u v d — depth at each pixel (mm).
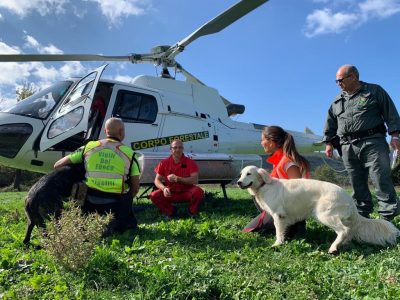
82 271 3570
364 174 5871
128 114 8297
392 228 4582
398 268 3707
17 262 3965
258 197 5078
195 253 4449
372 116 5508
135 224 5609
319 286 3307
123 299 3080
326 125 6238
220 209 7723
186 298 3080
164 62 9883
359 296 3107
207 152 9578
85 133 7418
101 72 7441
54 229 3664
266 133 5598
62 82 8219
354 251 4402
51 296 3184
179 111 9086
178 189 6996
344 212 4500
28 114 7781
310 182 4793
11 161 7848
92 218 3916
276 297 3102
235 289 3295
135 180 5570
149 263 3984
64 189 5152
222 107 10367
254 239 5055
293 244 4660
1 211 8125
